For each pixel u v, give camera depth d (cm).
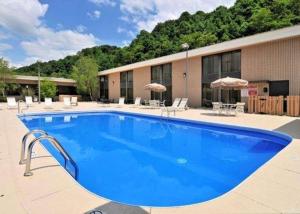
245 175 496
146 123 1255
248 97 1443
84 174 499
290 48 1372
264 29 2962
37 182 349
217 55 1816
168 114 1297
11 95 3212
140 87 2655
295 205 273
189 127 1105
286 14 2980
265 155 638
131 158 623
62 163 554
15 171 396
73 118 1462
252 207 269
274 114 1308
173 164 568
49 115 1534
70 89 3825
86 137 904
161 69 2358
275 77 1445
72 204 281
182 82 2116
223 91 1781
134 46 4712
